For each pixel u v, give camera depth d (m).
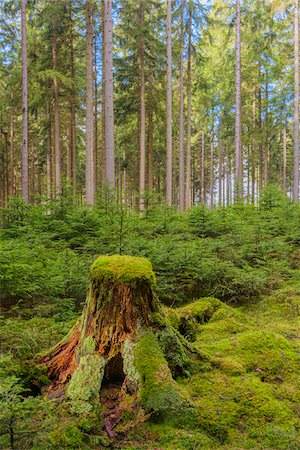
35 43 18.88
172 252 5.86
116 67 20.95
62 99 21.20
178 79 23.47
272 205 10.20
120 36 20.31
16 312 4.30
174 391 2.53
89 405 2.39
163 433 2.29
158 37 21.08
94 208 8.35
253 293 5.93
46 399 2.56
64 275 4.95
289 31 20.39
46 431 2.12
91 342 2.79
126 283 2.86
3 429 1.97
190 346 3.19
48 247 6.43
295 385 2.95
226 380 2.91
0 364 2.86
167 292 5.56
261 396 2.72
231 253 6.53
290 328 4.34
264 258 6.33
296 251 7.60
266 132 25.50
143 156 19.98
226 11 18.45
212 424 2.42
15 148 29.56
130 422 2.37
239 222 7.76
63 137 28.86
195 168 45.22
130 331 2.82
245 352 3.36
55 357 3.04
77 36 19.05
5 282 4.02
